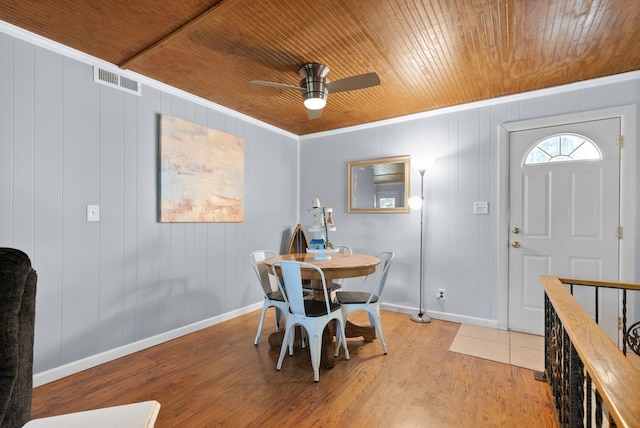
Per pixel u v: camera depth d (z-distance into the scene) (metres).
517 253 3.15
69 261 2.31
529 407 1.90
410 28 2.04
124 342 2.63
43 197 2.18
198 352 2.69
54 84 2.24
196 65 2.56
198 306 3.26
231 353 2.67
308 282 3.36
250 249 3.89
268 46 2.26
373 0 1.78
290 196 4.56
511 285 3.18
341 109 3.57
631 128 2.66
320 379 2.23
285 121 4.05
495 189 3.26
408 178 3.76
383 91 3.07
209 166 3.33
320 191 4.50
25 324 1.12
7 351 0.96
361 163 4.09
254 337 3.05
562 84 2.91
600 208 2.80
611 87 2.75
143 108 2.78
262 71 2.66
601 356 0.91
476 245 3.36
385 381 2.20
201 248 3.29
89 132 2.42
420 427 1.73
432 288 3.61
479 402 1.95
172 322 3.01
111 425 0.87
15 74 2.06
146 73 2.71
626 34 2.10
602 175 2.80
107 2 1.80
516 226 3.16
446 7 1.84
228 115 3.61
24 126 2.10
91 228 2.43
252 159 3.93
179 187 3.04
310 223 4.59
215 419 1.79
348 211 4.22
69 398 1.99
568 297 1.55
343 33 2.10
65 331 2.28
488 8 1.85
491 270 3.28
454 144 3.49
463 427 1.72
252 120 3.92
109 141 2.54
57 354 2.24
